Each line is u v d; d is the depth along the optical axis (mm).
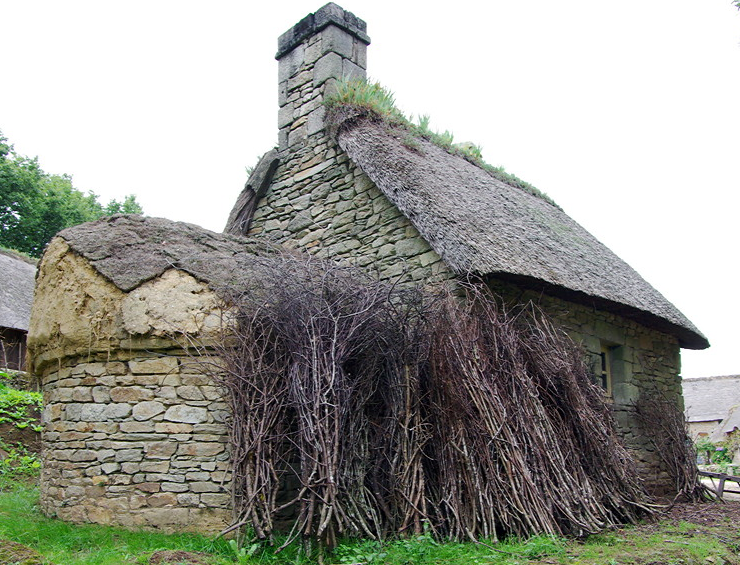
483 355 5812
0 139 23922
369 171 7863
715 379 32219
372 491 5398
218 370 5684
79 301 6035
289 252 7465
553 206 11258
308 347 5320
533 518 5074
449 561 4496
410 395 5719
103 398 5836
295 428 5375
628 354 8938
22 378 12703
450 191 7852
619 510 6004
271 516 4867
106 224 6613
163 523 5469
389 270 7621
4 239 22922
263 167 9523
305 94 9516
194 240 6844
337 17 9508
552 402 6273
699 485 8648
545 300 7574
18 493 7531
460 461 5379
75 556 4645
